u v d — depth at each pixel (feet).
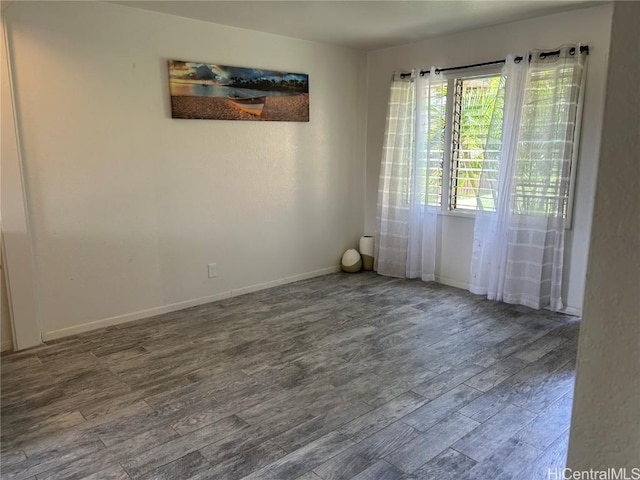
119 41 11.09
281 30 13.25
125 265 11.93
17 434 7.39
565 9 11.21
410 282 15.34
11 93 9.77
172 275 12.80
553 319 11.94
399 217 15.49
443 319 12.05
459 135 14.29
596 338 1.88
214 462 6.69
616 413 1.87
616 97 1.70
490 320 11.93
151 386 8.82
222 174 13.34
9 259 10.12
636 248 1.72
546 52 11.66
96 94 10.94
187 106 12.30
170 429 7.48
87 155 11.00
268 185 14.42
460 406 8.05
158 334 11.27
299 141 14.92
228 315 12.51
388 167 15.53
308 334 11.19
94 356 10.11
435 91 14.19
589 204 11.61
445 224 14.92
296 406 8.10
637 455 1.84
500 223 12.97
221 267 13.75
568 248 12.10
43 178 10.45
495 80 13.16
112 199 11.50
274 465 6.61
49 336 10.96
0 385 8.91
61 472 6.53
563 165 11.60
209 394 8.53
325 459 6.72
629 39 1.64
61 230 10.85
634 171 1.69
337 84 15.56
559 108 11.49
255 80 13.46
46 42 10.13
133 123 11.56
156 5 11.01
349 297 13.88
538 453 6.81
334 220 16.43
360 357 9.95
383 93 15.89
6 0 8.73
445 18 12.00
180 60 12.05
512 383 8.81
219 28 12.62
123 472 6.51
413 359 9.84
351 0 10.52
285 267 15.31
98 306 11.62
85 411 8.02
